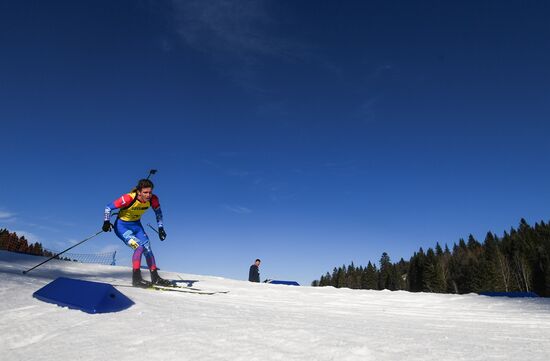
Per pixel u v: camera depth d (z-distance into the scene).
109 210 6.60
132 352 2.58
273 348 2.63
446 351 2.61
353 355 2.49
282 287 9.38
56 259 9.60
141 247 6.66
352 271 114.69
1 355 2.64
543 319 4.85
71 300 3.82
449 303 7.33
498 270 71.19
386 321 4.31
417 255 90.31
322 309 5.43
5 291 4.25
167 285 6.95
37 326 3.19
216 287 7.97
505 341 3.04
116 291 4.10
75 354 2.58
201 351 2.57
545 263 64.88
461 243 112.25
